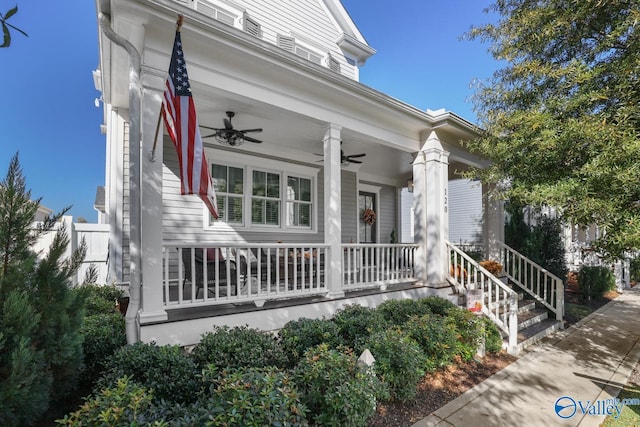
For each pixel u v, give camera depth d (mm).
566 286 9414
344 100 5363
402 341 3375
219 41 3846
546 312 6734
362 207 10781
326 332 3740
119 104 5742
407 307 4758
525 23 4309
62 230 2674
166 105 3260
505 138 4852
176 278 6324
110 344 3387
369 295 5484
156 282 3590
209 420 1985
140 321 3473
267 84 4527
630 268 11664
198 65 3945
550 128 3980
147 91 3625
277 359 3205
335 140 5285
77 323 2662
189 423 1977
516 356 4762
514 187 4734
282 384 2398
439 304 5039
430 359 3838
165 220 6215
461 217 13297
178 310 4137
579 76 3734
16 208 2363
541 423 3045
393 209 11852
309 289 4914
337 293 5098
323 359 2818
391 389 3203
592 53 3953
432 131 6605
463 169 9359
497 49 5113
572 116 4008
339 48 9484
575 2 3752
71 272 2658
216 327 3664
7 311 2146
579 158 3764
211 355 3057
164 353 2875
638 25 3219
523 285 7379
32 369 2203
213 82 4051
